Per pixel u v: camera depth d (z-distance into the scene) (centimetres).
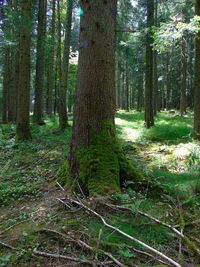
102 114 679
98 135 670
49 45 2120
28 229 515
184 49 2870
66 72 1884
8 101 2909
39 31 2073
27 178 821
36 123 2108
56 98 3794
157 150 1109
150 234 472
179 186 637
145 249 438
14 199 680
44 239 476
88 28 677
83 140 670
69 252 441
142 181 655
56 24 2823
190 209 561
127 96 4553
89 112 673
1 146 1340
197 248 431
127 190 621
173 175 739
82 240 461
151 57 1944
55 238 475
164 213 536
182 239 454
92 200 565
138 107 4681
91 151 655
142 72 4353
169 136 1432
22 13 1375
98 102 675
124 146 1157
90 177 630
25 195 685
